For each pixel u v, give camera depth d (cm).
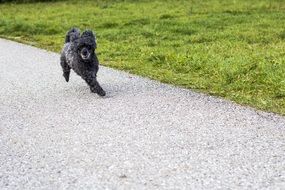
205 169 549
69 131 693
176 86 935
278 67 1012
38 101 864
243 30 1617
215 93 877
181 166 559
